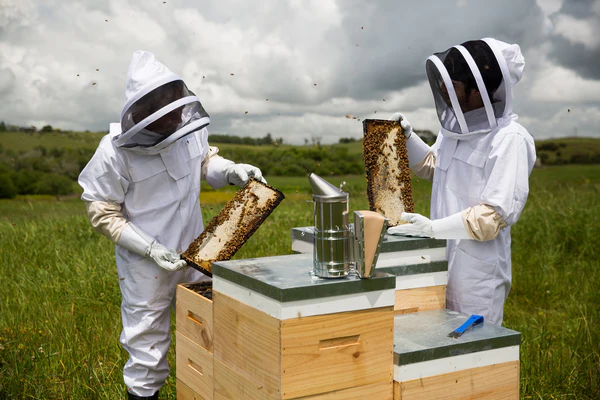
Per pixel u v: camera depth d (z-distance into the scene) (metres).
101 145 2.92
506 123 2.82
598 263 6.32
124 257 3.01
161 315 3.04
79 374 3.66
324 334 1.96
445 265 2.74
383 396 2.10
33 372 3.62
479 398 2.24
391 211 3.05
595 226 7.14
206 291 2.75
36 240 6.81
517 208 2.72
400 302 2.65
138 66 2.74
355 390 2.04
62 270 5.71
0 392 3.33
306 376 1.94
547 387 3.52
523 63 2.86
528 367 3.73
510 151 2.73
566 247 7.02
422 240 2.67
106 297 5.09
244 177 3.07
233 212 2.86
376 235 1.99
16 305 4.89
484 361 2.24
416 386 2.11
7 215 9.80
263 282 1.97
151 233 2.98
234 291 2.21
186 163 3.08
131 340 3.00
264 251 6.50
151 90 2.58
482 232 2.71
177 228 3.05
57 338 4.18
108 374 3.67
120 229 2.88
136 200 2.98
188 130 2.68
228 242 2.78
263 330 2.00
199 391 2.60
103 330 4.38
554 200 8.81
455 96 2.69
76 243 6.81
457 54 2.70
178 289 2.79
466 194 2.94
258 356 2.04
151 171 2.94
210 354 2.46
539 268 6.17
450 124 2.90
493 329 2.38
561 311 5.21
